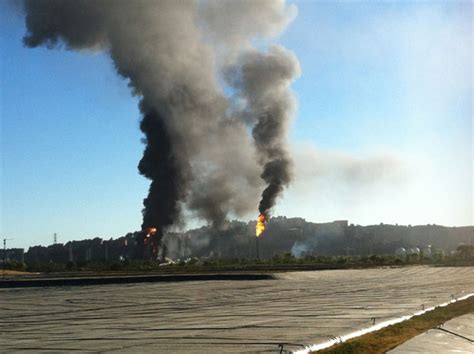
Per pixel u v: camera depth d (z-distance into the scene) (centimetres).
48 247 15262
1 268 9294
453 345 1898
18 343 1975
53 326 2544
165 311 3161
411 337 1952
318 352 1645
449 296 3934
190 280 6284
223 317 2747
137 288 5266
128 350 1739
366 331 2109
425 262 9481
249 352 1641
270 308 3195
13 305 3756
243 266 8712
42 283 5997
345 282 5900
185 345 1812
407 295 4084
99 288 5359
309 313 2867
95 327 2453
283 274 6650
